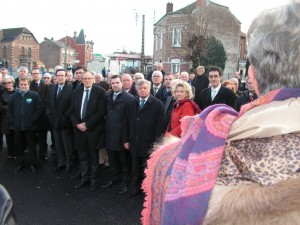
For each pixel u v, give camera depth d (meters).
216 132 0.84
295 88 0.78
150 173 1.09
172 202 0.83
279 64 0.79
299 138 0.75
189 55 20.16
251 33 0.87
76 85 6.54
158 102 4.51
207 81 8.88
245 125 0.80
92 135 4.84
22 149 5.87
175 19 28.41
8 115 5.81
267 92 0.84
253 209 0.71
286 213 0.70
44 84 7.04
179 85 4.41
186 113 4.27
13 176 5.51
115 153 4.98
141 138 4.48
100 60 35.75
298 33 0.77
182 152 0.91
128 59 33.47
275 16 0.81
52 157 6.74
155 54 35.09
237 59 32.41
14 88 7.60
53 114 5.70
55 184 5.12
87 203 4.36
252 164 0.76
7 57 75.19
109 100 4.88
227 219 0.74
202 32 20.12
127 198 4.54
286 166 0.73
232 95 5.45
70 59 81.50
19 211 4.05
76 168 5.99
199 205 0.78
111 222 3.78
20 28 76.75
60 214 3.99
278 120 0.76
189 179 0.82
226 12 30.62
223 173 0.80
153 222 1.02
